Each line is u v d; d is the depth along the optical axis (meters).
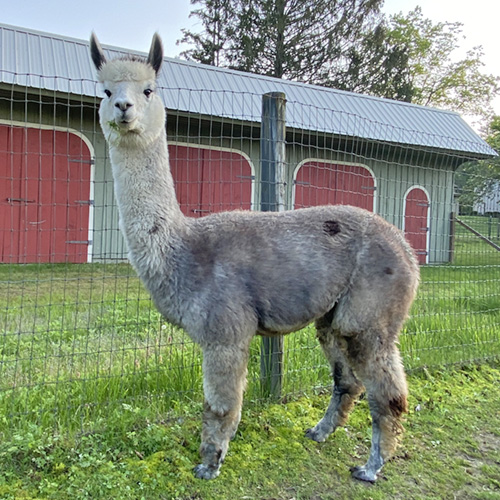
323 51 27.53
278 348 3.56
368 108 13.42
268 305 2.62
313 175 11.45
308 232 2.71
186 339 4.59
